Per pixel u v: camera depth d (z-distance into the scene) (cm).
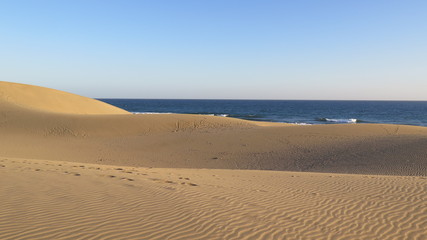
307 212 671
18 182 731
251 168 1847
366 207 723
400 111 12788
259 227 564
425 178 1152
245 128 3017
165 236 491
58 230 477
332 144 2258
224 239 501
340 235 555
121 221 536
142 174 1054
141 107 15150
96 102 5575
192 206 650
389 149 1980
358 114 10575
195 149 2316
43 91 4841
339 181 1054
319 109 14200
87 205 603
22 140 2516
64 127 2906
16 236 443
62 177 839
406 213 686
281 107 16488
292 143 2358
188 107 15588
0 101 3672
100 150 2311
